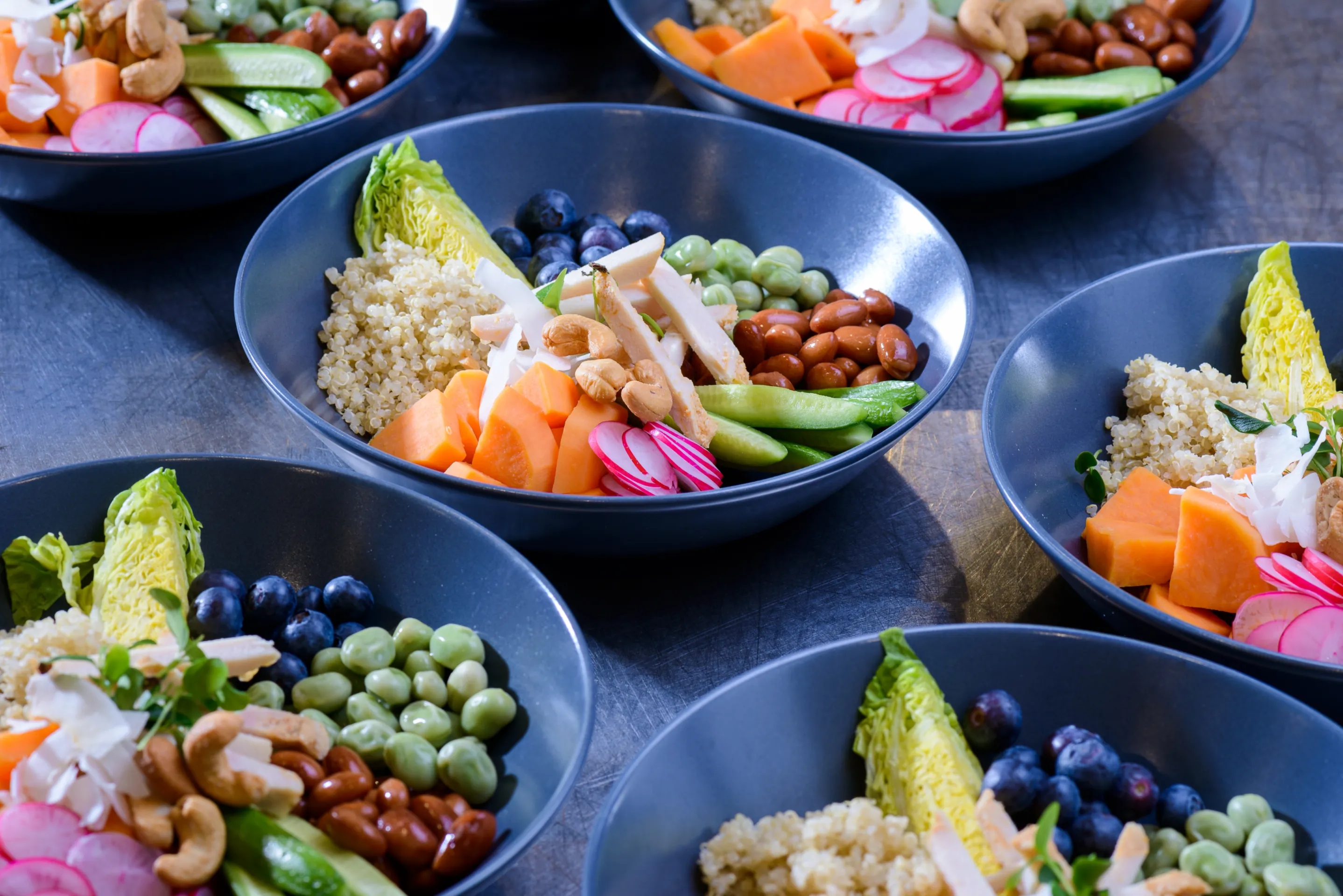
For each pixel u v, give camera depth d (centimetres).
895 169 108
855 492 99
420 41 112
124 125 107
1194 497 90
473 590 87
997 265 111
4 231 108
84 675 79
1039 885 78
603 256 103
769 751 84
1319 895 80
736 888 81
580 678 83
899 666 84
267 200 112
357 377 98
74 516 88
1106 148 110
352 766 81
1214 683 84
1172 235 113
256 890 78
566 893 84
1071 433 98
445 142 105
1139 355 100
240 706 80
